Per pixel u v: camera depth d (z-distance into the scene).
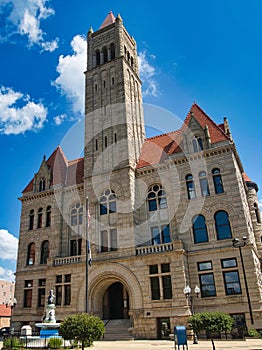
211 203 34.97
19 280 42.53
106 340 30.08
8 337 28.75
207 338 29.16
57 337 24.36
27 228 45.22
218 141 37.12
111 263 34.53
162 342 26.66
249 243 31.78
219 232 33.97
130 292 32.72
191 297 31.56
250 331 28.11
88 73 49.59
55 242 41.75
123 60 47.25
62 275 37.03
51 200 44.78
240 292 30.70
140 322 31.12
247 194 42.25
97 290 35.38
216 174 35.94
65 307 35.22
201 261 33.09
